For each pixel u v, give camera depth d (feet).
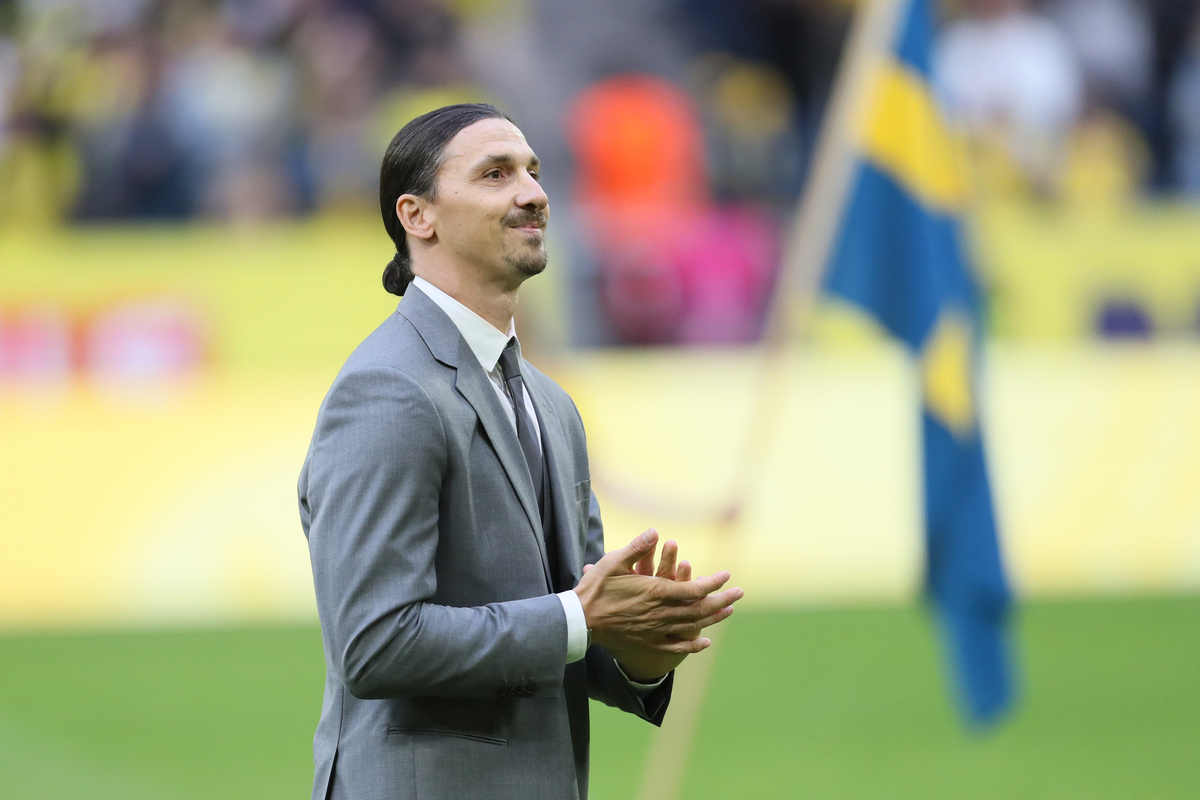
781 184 118.32
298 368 88.22
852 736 61.57
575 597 21.91
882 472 88.58
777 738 61.31
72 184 107.24
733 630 79.00
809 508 87.56
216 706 65.67
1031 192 114.42
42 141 107.55
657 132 113.91
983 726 46.47
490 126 23.61
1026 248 96.78
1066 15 118.83
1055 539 89.66
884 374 90.02
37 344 85.92
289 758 58.54
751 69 120.98
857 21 121.70
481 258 23.22
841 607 83.97
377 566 20.94
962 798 53.98
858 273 47.19
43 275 87.30
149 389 86.17
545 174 112.98
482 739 22.07
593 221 98.27
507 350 24.08
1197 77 119.44
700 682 45.98
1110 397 93.04
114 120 107.86
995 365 93.45
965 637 46.32
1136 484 91.61
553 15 118.21
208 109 108.37
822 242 47.19
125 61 109.29
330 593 21.25
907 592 86.33
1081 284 96.73
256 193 107.14
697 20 120.57
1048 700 66.23
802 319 48.29
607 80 116.47
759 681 69.62
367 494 21.18
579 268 96.63
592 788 54.65
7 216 106.01
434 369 22.52
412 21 113.91
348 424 21.71
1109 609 83.66
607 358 92.27
